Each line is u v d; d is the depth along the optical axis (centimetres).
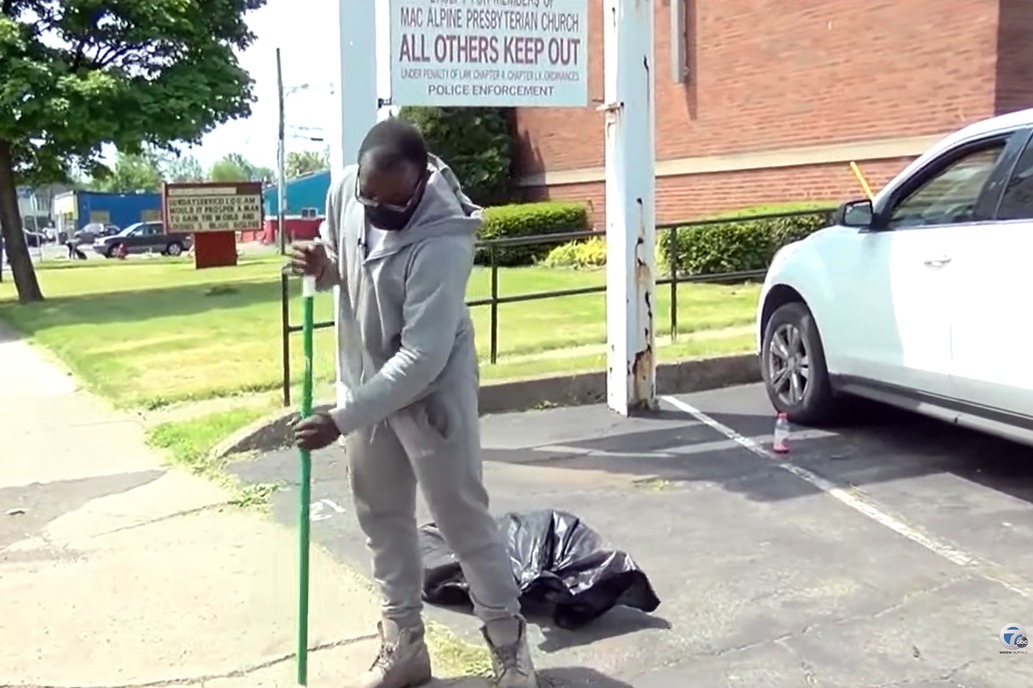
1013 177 552
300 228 5422
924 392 605
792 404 733
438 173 344
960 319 568
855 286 654
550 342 1042
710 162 1784
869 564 486
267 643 424
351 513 584
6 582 498
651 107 754
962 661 394
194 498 625
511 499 597
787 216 1052
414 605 381
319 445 336
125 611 459
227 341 1216
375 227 338
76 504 625
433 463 351
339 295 367
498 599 367
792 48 1609
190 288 2123
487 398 800
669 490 605
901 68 1440
